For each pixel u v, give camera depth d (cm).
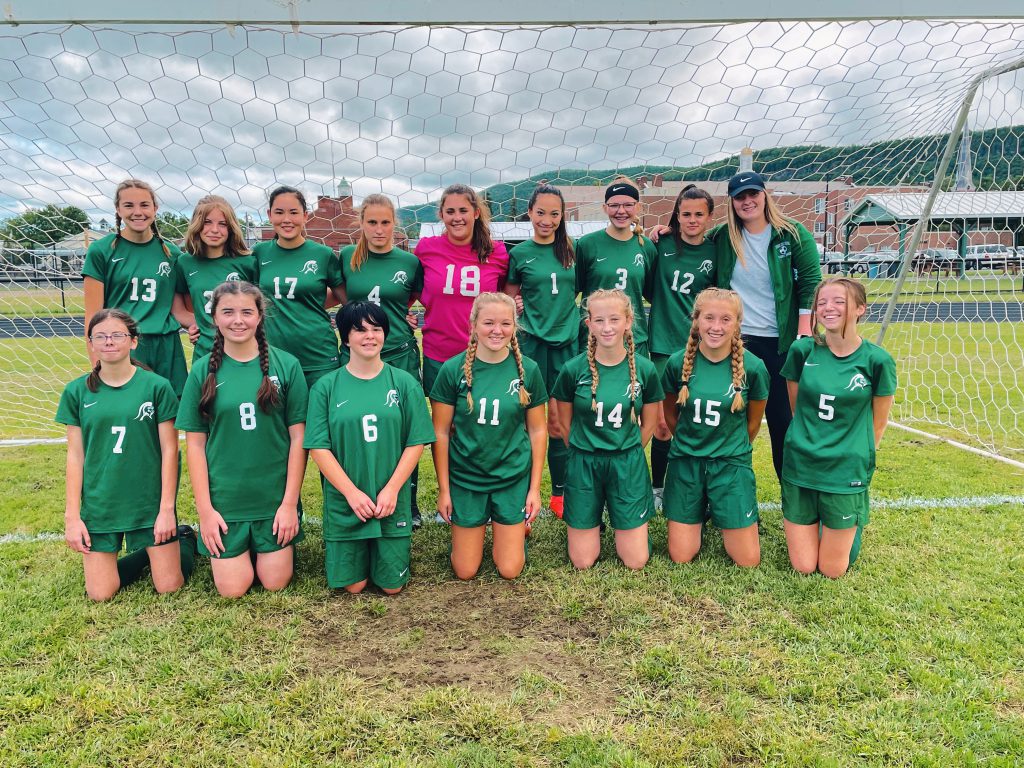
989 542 313
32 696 206
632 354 296
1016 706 198
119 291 338
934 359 855
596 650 230
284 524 274
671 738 185
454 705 200
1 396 712
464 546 286
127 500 266
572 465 301
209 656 226
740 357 292
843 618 246
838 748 181
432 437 282
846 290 272
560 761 178
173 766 177
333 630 247
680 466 300
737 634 237
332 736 188
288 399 280
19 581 286
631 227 358
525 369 293
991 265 773
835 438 276
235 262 341
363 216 329
